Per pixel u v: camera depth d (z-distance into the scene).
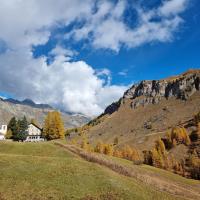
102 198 38.28
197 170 164.38
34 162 48.06
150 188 48.31
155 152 184.38
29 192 37.19
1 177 40.59
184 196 54.75
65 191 38.75
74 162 50.84
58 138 133.12
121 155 199.38
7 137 133.12
